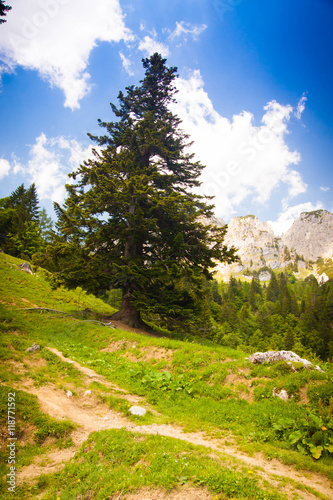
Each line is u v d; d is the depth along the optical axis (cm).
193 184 2708
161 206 2139
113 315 2322
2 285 2414
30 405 762
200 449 630
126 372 1226
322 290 14462
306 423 706
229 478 500
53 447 673
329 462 613
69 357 1359
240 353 1278
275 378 959
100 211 2225
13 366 1012
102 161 2462
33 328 1800
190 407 945
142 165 2566
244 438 744
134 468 557
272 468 597
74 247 2095
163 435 709
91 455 618
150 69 2861
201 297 2322
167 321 2320
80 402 920
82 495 518
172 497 472
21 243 4816
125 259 2202
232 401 932
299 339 7750
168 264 2117
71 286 2159
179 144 2662
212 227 2230
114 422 814
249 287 18200
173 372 1188
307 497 489
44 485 552
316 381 883
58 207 2166
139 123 2438
